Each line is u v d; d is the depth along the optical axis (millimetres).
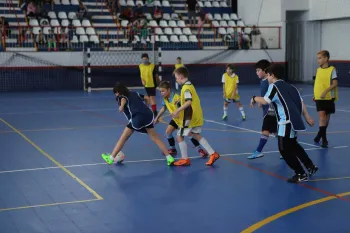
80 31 24625
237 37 26359
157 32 25953
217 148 9469
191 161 8391
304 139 10305
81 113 14922
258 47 27688
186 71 7781
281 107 6754
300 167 7008
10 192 6523
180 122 7863
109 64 23953
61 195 6391
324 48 26016
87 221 5398
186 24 28062
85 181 7094
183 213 5676
